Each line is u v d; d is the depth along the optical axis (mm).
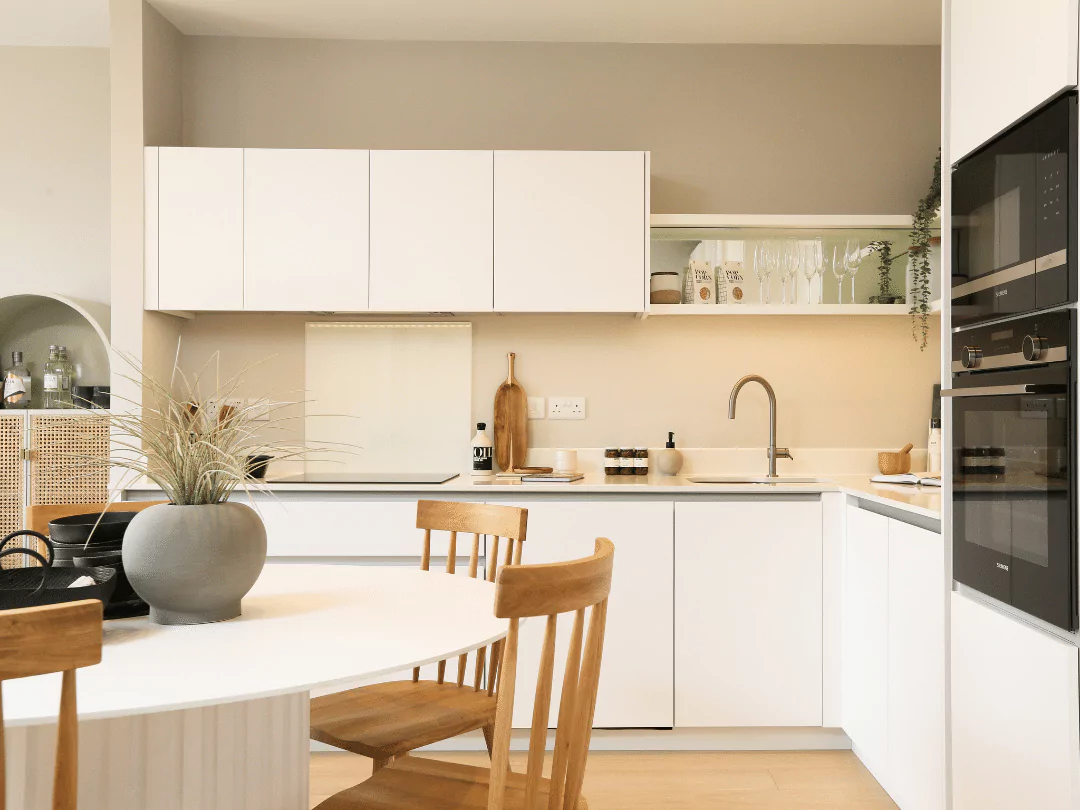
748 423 3506
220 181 3111
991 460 1735
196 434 1486
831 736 2908
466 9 3225
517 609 1166
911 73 3527
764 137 3529
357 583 1790
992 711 1729
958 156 1907
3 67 3611
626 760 2816
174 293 3113
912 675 2225
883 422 3506
